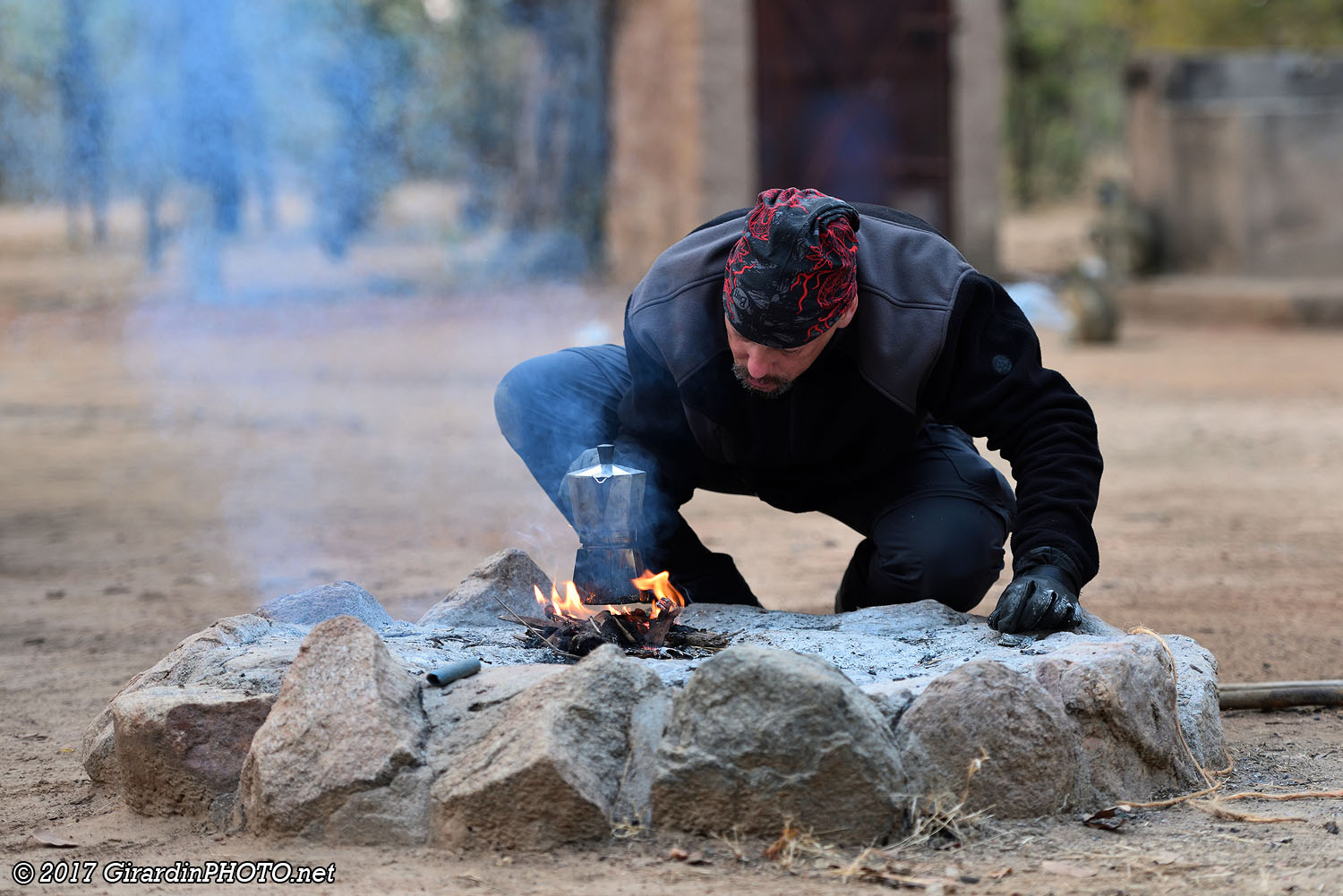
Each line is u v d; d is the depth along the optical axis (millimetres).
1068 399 3701
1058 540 3588
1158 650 3414
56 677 4789
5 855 3049
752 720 2947
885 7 19609
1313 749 3818
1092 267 16766
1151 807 3209
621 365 4410
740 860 2869
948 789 3045
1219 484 8898
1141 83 20156
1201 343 16688
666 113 20406
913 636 3688
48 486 9062
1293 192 18797
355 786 3004
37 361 15312
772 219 3443
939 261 3730
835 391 3748
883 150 19812
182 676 3477
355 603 3971
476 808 2939
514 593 4129
